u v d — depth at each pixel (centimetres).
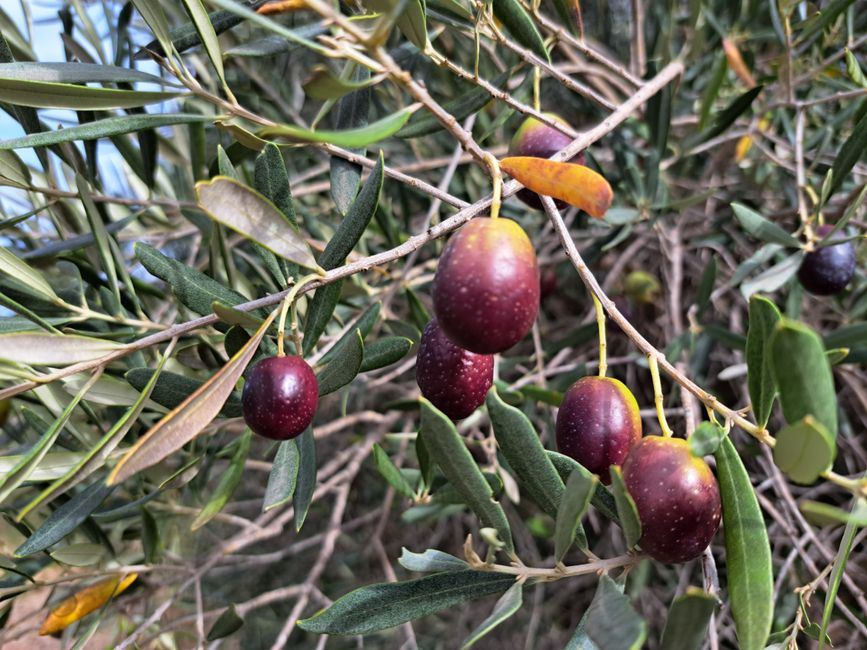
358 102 23
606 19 45
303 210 36
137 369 19
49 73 17
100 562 27
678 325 38
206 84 35
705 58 39
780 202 43
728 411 15
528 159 15
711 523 14
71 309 22
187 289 20
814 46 34
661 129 30
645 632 11
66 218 27
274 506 19
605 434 16
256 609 52
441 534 53
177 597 31
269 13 18
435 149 45
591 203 14
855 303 38
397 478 23
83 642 26
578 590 51
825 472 12
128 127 18
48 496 14
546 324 49
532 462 15
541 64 22
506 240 13
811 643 39
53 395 22
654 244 45
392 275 34
